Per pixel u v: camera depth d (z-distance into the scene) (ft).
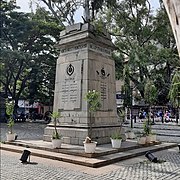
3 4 80.94
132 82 77.36
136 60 61.52
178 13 3.64
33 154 27.45
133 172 20.66
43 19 86.38
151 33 71.41
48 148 28.73
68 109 35.12
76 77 35.17
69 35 37.17
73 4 68.64
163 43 73.77
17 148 30.58
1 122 88.84
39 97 97.55
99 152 25.81
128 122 88.89
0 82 92.38
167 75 72.59
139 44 68.28
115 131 35.78
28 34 82.48
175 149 34.83
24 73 91.56
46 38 83.97
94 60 35.42
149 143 34.88
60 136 30.71
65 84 36.45
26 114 113.50
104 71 36.94
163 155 29.68
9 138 35.17
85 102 33.32
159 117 111.55
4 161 24.61
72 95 35.14
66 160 24.34
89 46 35.14
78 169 21.45
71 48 36.99
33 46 85.15
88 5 49.11
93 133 32.04
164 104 88.02
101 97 35.35
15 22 80.84
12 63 81.10
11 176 19.15
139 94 73.41
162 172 20.79
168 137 55.26
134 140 37.81
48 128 35.91
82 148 28.55
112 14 70.79
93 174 19.85
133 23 70.03
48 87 89.86
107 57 38.22
